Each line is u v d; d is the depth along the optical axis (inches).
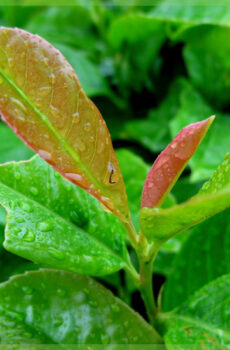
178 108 15.3
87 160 9.0
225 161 9.0
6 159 12.9
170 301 10.6
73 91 8.8
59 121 8.8
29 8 17.7
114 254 9.7
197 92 15.5
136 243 9.4
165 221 8.7
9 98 8.7
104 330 9.5
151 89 16.8
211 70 15.3
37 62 8.7
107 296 9.6
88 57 17.5
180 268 10.7
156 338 9.6
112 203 9.2
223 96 15.4
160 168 9.1
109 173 9.1
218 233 10.5
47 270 9.6
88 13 18.1
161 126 14.8
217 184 9.0
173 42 15.0
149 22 14.2
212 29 13.6
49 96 8.8
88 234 9.7
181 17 14.2
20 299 9.5
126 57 16.0
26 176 9.9
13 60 8.7
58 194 9.9
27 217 9.4
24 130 8.8
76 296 9.6
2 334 9.3
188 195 12.8
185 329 9.6
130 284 11.3
